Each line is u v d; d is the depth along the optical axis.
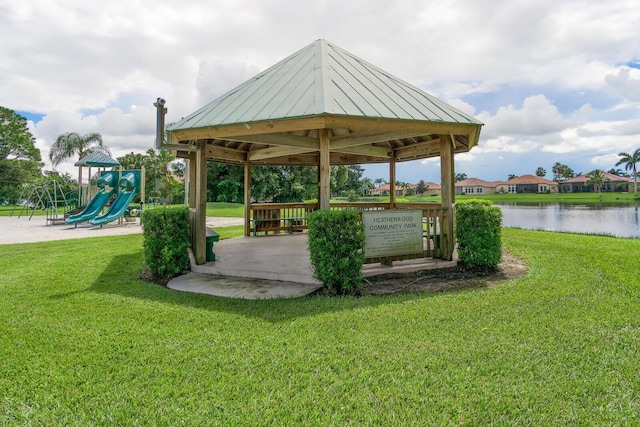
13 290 4.74
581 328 3.18
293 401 2.12
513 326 3.24
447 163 5.97
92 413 2.02
